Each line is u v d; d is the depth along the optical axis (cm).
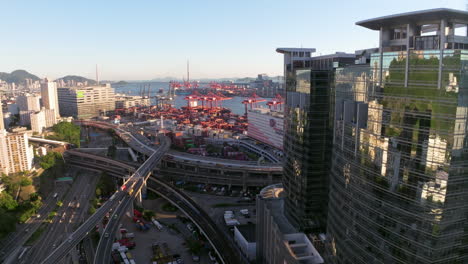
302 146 17462
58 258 17288
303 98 17212
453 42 9875
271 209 19700
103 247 19425
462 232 9444
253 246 19762
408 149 9738
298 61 19588
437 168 9081
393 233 10438
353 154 12119
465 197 9219
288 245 15262
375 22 10962
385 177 10562
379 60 10612
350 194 12425
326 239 15112
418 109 9356
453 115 8600
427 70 9069
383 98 10494
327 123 16888
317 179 17488
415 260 9831
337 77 13538
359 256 12025
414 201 9700
